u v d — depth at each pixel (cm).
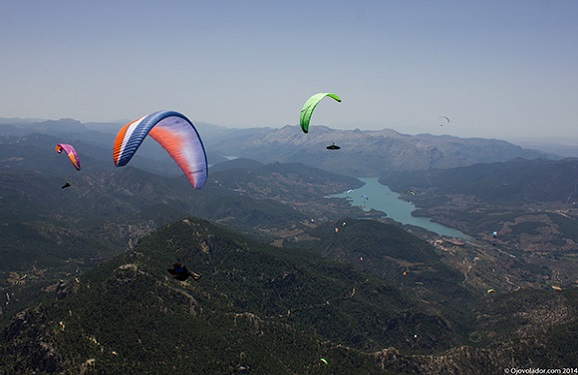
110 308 12594
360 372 14350
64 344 10494
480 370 15738
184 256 19925
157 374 10681
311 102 4572
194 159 3353
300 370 13300
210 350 12550
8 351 10881
